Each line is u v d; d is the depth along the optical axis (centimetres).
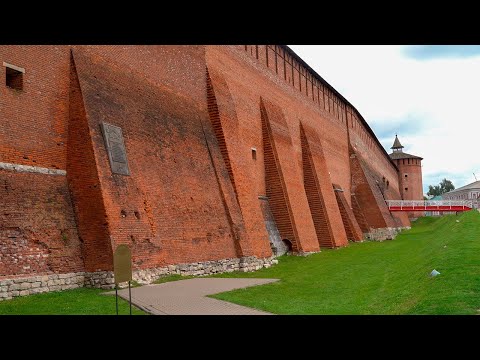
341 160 5553
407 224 8075
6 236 1485
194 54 2703
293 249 3375
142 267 1864
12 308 1335
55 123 1748
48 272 1599
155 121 2223
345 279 2184
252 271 2591
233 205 2645
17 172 1569
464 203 6378
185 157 2369
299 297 1686
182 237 2172
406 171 10506
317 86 5022
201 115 2664
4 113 1553
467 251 1788
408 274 1925
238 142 2878
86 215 1744
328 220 4147
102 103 1903
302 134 4316
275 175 3438
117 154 1881
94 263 1717
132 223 1853
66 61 1825
